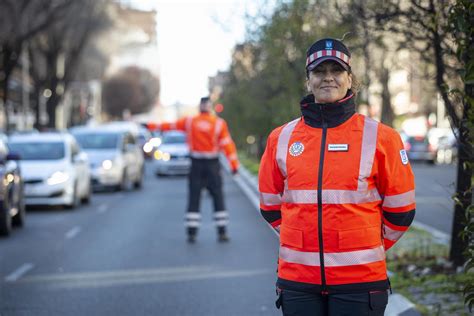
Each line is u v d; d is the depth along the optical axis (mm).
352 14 12477
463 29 6090
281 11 23125
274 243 15602
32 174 22578
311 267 5004
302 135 5148
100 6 54281
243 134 42438
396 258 12320
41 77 63781
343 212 4969
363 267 4969
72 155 23797
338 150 5039
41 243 15805
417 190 29500
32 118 76625
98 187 31609
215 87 48688
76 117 93688
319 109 5094
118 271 12477
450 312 8539
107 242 15891
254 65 30094
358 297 4969
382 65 19984
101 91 122500
